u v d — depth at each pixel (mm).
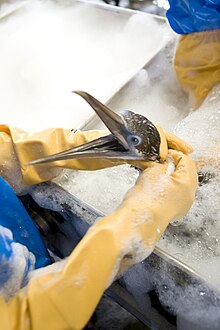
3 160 1171
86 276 888
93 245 904
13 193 1137
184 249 1111
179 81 1490
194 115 1377
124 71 1616
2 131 1205
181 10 1365
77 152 957
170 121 1457
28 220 1156
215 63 1396
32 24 1941
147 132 982
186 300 1040
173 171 1021
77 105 1536
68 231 1249
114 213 957
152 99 1517
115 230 918
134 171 1276
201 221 1157
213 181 1203
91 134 1157
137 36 1773
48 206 1223
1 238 950
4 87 1660
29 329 876
